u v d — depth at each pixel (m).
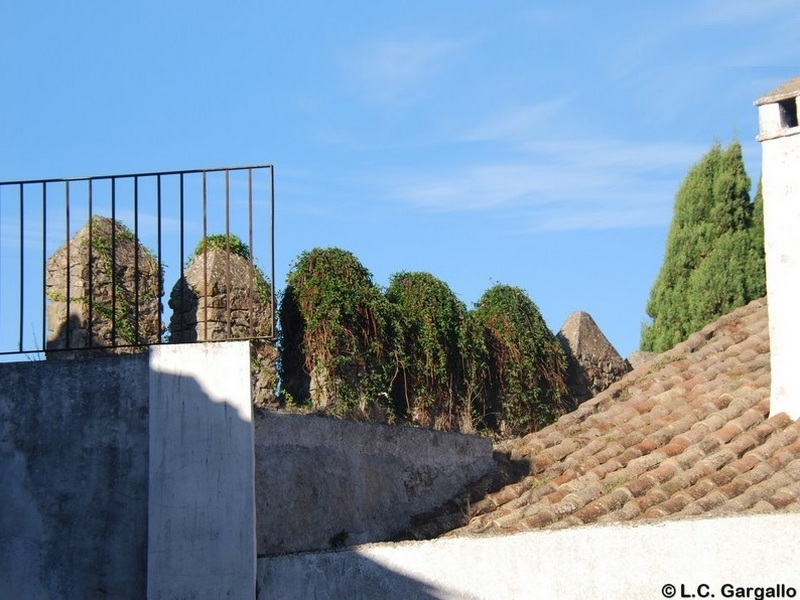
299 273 14.33
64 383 10.00
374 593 9.68
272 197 10.28
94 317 12.92
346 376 14.05
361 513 11.20
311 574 9.73
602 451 12.00
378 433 11.50
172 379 9.88
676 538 9.49
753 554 9.39
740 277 20.89
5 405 10.00
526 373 15.62
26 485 9.88
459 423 15.03
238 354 9.88
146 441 9.86
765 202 11.88
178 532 9.65
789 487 10.53
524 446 12.57
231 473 9.71
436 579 9.66
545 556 9.59
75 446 9.91
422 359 14.80
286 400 13.98
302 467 10.77
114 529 9.77
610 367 16.55
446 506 11.76
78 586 9.70
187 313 13.62
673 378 13.04
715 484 10.86
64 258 13.00
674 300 21.38
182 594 9.56
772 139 11.82
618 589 9.47
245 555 9.60
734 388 12.52
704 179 21.64
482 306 15.84
